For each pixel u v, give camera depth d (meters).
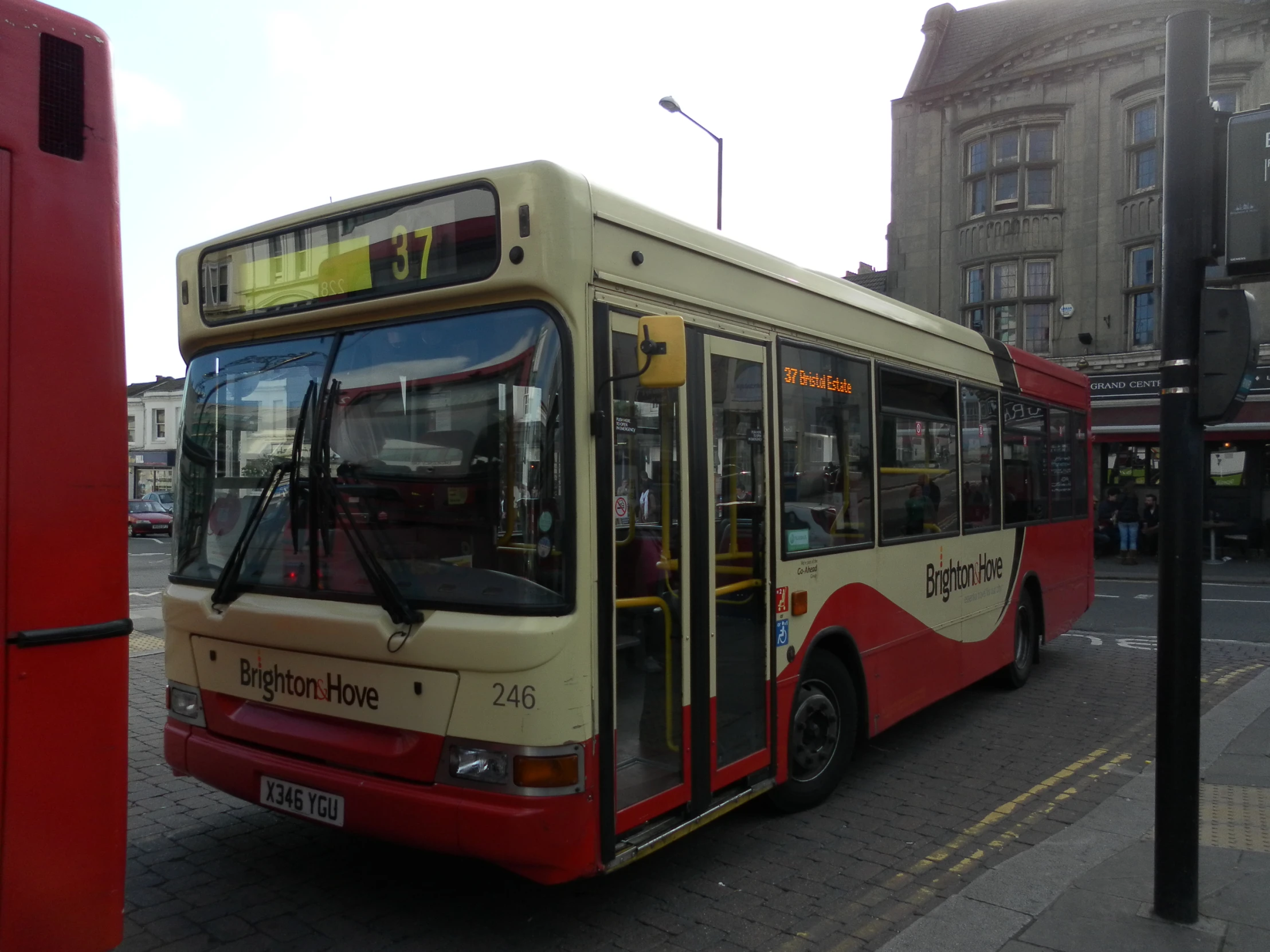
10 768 2.36
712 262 4.46
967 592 7.25
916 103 25.25
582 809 3.56
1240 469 22.06
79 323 2.50
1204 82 3.78
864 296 5.93
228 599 4.28
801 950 3.84
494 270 3.67
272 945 3.83
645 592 4.03
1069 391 9.84
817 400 5.30
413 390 3.87
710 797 4.32
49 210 2.47
